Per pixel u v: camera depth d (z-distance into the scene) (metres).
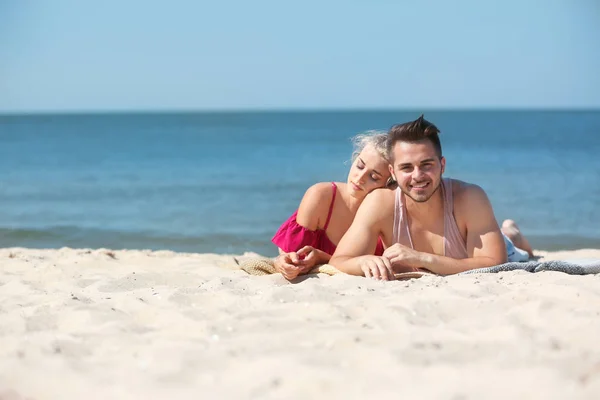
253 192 16.09
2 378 2.76
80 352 3.08
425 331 3.20
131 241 10.14
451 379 2.54
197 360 2.86
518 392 2.39
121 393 2.56
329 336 3.16
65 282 4.98
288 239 5.46
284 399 2.44
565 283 4.24
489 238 5.04
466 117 96.88
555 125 60.09
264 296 3.96
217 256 7.16
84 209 13.37
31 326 3.54
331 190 5.42
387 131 5.22
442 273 4.87
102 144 36.56
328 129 61.00
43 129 62.97
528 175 18.91
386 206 5.10
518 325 3.24
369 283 4.45
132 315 3.75
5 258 6.38
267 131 56.72
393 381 2.54
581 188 15.87
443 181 5.15
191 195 15.56
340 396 2.43
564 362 2.71
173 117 120.69
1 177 19.55
